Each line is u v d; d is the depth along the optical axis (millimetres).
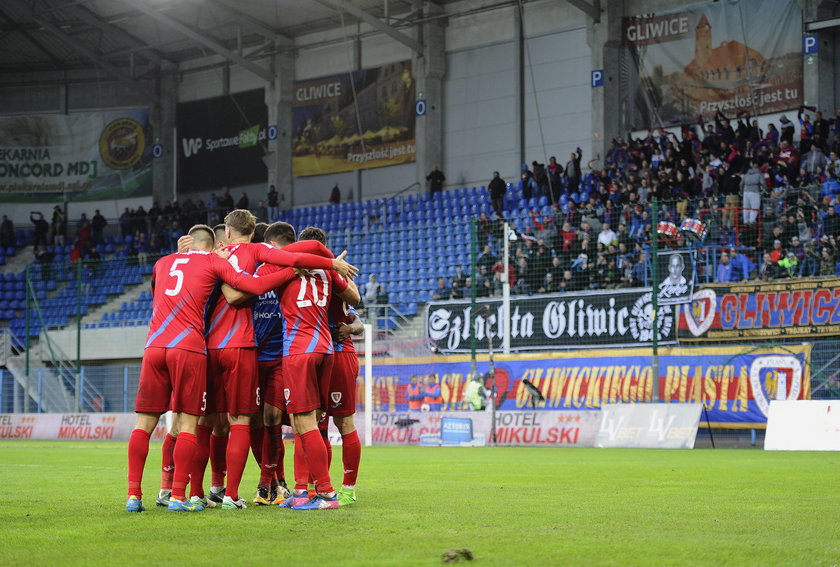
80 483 10047
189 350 6738
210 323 6934
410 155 35281
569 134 32406
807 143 25609
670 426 18719
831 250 21344
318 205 37562
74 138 41750
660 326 21203
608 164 29359
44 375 29906
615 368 20422
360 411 23375
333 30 37312
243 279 6723
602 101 31047
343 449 7344
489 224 28453
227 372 6879
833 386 18750
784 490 8672
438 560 4492
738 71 29297
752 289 20188
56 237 39469
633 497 7945
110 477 11039
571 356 21016
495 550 4812
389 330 26891
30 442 24578
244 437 6926
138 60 40906
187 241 7188
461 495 8156
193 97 40312
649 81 30781
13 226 40844
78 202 41531
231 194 39250
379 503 7379
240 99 39125
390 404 23172
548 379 21203
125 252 36844
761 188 24219
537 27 33188
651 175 26484
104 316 33812
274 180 38000
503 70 33844
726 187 25094
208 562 4465
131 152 41156
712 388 19422
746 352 19125
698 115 29953
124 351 31328
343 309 7258
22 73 42375
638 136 30906
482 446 20609
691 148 27062
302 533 5504
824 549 4863
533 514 6555
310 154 37719
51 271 37062
